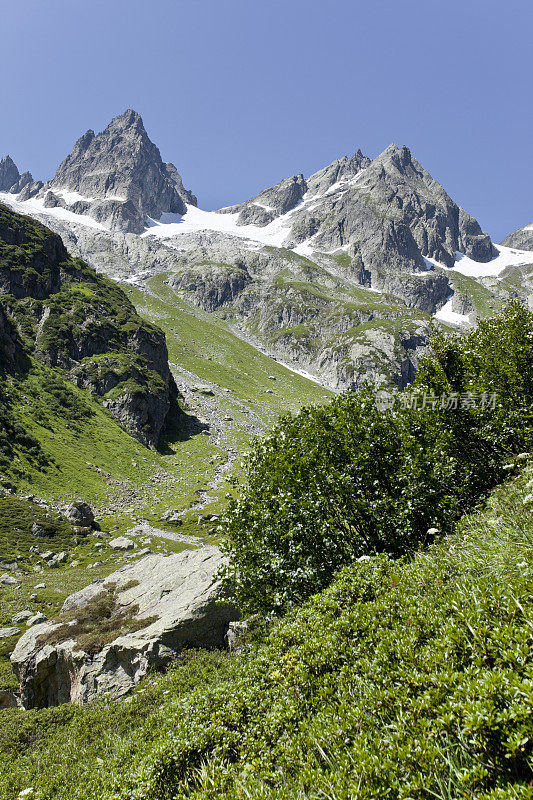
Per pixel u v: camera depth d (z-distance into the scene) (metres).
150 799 7.40
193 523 76.69
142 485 96.88
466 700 4.19
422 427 14.41
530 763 3.54
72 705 18.22
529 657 4.37
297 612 10.01
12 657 22.72
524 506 8.58
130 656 19.31
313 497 13.51
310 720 6.22
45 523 64.25
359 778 4.33
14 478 75.12
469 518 10.66
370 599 8.58
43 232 166.38
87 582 47.16
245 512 15.96
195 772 7.29
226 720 7.95
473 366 18.50
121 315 161.88
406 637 5.98
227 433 155.62
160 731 10.10
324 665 7.20
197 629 20.20
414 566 8.71
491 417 15.41
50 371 119.94
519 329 18.66
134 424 122.94
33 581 46.78
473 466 14.69
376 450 13.36
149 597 24.06
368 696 5.52
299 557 13.15
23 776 12.92
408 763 4.20
